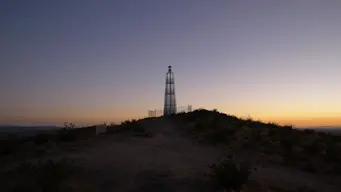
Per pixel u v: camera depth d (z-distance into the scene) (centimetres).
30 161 2455
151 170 2256
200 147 3384
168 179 2059
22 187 1841
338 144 3559
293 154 2983
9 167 2319
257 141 3472
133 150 3098
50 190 1820
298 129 4503
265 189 1997
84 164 2372
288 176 2380
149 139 3872
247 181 2019
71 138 3747
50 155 2769
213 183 1966
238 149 3192
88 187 1938
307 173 2530
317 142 3431
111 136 4094
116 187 1956
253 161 2741
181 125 4969
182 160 2666
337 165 2736
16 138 3538
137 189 1919
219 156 2891
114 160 2558
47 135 3831
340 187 2220
